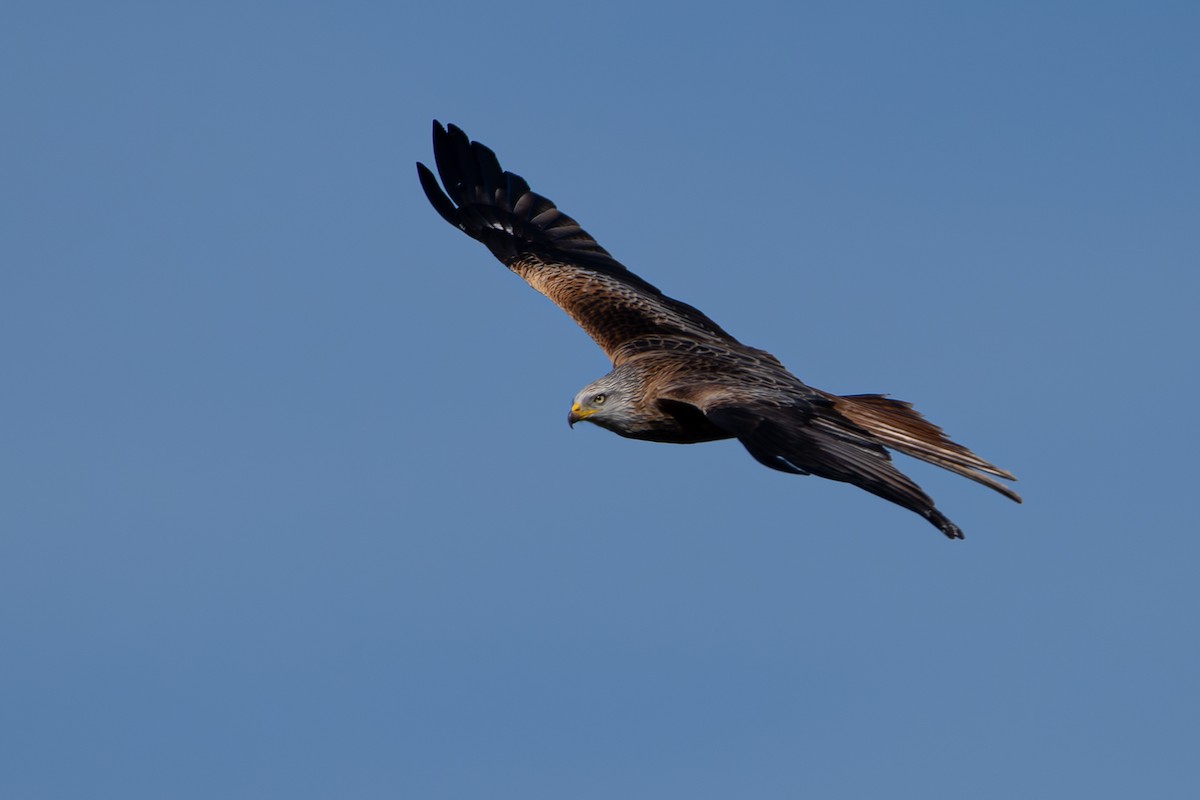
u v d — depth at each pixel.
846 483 12.90
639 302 17.34
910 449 14.73
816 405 14.19
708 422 15.34
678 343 16.38
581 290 17.58
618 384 15.61
